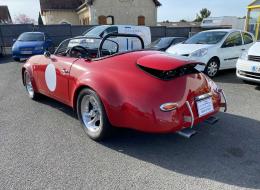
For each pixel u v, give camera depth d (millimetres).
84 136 3691
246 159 3039
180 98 2938
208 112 3244
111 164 2959
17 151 3264
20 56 12406
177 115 2883
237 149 3275
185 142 3479
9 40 18984
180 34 22141
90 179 2676
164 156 3127
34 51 12320
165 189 2508
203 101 3178
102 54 4145
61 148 3340
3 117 4480
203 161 3006
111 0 25453
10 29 18812
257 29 14914
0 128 3986
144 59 3209
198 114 3102
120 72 3217
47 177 2715
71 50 4465
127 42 7980
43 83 4715
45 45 12680
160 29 21375
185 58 3393
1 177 2721
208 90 3314
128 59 3322
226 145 3381
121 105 3031
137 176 2725
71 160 3049
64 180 2662
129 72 3162
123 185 2574
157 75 3035
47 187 2553
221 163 2957
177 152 3223
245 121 4172
